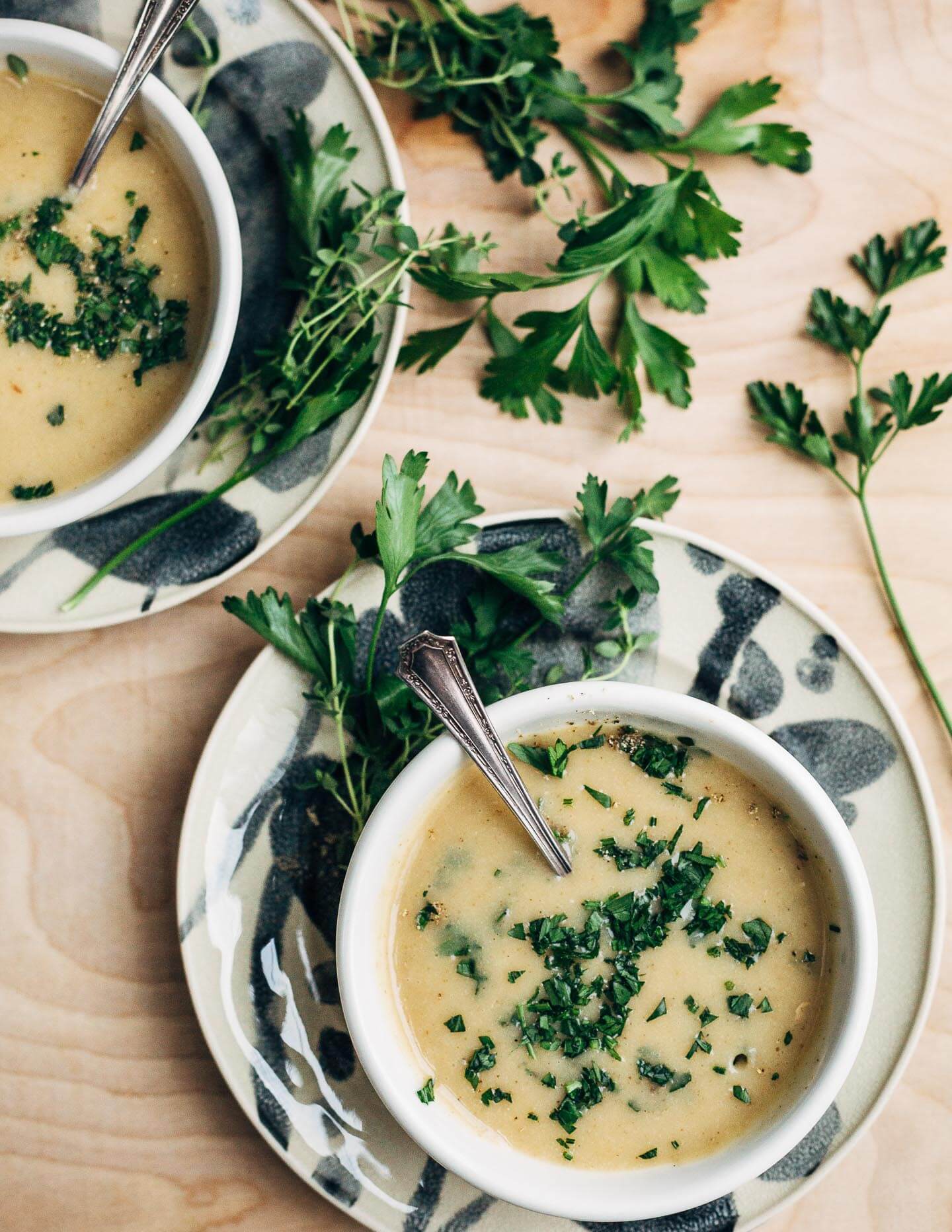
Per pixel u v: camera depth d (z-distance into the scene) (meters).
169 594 0.59
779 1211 0.59
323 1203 0.62
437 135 0.62
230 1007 0.58
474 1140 0.57
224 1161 0.62
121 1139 0.61
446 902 0.57
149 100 0.56
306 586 0.62
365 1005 0.56
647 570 0.58
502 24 0.61
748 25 0.62
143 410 0.58
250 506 0.59
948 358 0.63
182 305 0.58
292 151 0.59
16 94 0.57
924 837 0.59
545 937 0.57
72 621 0.59
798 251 0.62
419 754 0.55
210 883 0.58
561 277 0.58
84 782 0.62
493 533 0.59
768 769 0.56
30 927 0.61
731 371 0.62
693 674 0.59
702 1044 0.57
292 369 0.58
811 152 0.62
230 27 0.58
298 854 0.59
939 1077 0.62
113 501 0.56
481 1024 0.57
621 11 0.62
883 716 0.59
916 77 0.62
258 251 0.60
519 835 0.57
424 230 0.62
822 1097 0.56
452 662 0.56
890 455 0.63
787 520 0.62
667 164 0.59
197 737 0.62
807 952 0.57
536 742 0.57
